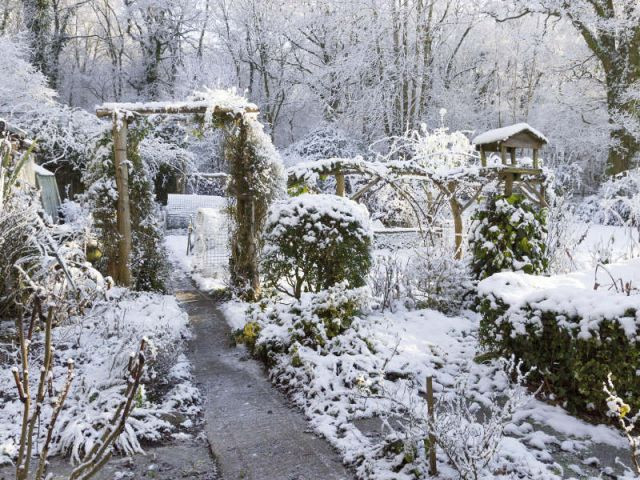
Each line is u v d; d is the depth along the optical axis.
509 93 23.62
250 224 8.16
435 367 4.69
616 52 17.02
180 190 22.91
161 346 4.54
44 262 4.94
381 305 6.75
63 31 24.38
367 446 3.20
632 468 2.97
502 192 9.07
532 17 21.55
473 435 2.93
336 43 22.73
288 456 3.18
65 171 15.55
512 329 4.24
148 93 26.12
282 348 4.93
